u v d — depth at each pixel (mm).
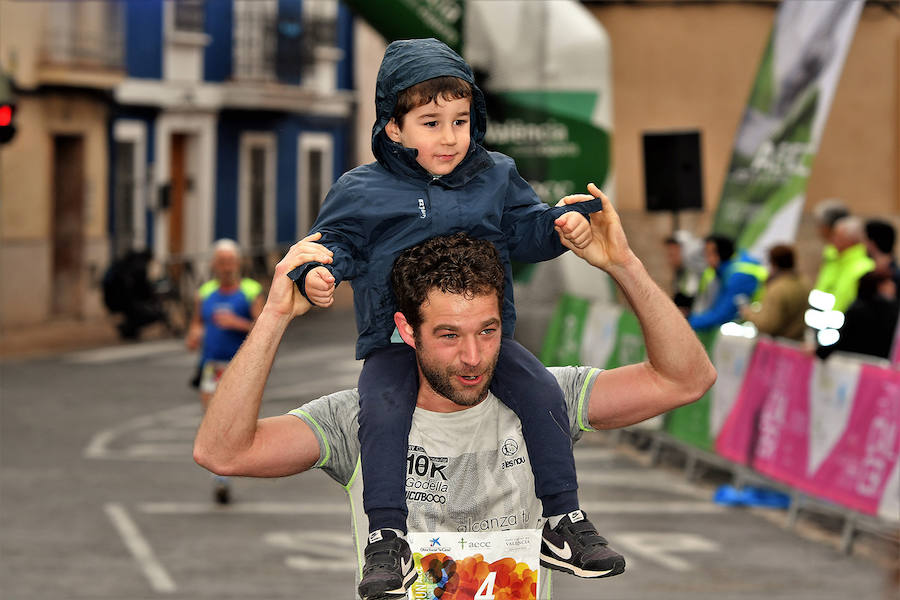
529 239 4043
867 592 10617
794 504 12859
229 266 14555
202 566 11570
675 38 24672
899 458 11297
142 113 35656
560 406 3982
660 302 3998
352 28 44906
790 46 16625
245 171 40250
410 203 3938
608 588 10789
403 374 3943
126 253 30547
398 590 3758
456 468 3924
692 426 15148
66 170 33531
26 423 19141
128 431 18609
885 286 12250
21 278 31562
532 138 14703
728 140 24844
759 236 16719
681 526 12930
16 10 30797
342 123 44688
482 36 14508
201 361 14805
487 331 3742
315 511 13789
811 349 12648
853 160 25172
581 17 14703
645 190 17500
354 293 4074
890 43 24844
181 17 36656
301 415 3953
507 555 3951
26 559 11727
